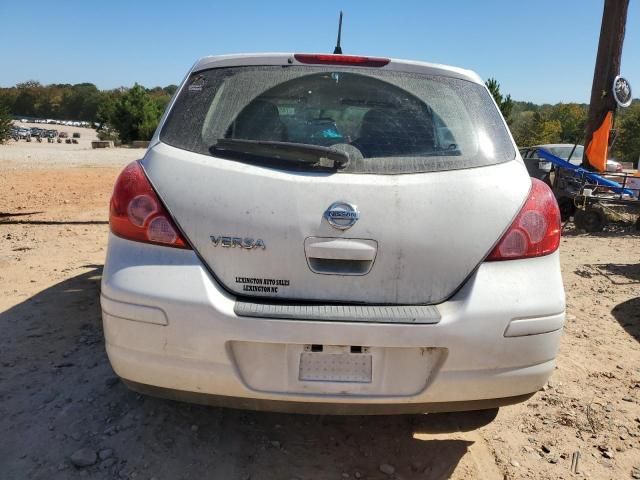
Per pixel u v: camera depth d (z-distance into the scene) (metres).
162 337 2.05
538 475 2.43
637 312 4.61
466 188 2.17
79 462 2.32
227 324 2.00
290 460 2.45
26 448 2.43
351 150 2.26
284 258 2.07
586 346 3.85
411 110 2.42
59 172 15.36
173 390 2.13
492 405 2.19
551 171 10.38
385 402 2.06
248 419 2.74
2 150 26.28
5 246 6.03
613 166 13.18
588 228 8.98
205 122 2.36
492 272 2.12
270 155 2.20
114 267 2.14
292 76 2.50
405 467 2.45
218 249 2.09
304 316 2.00
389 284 2.09
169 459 2.40
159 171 2.20
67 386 2.96
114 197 2.21
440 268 2.10
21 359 3.26
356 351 2.04
